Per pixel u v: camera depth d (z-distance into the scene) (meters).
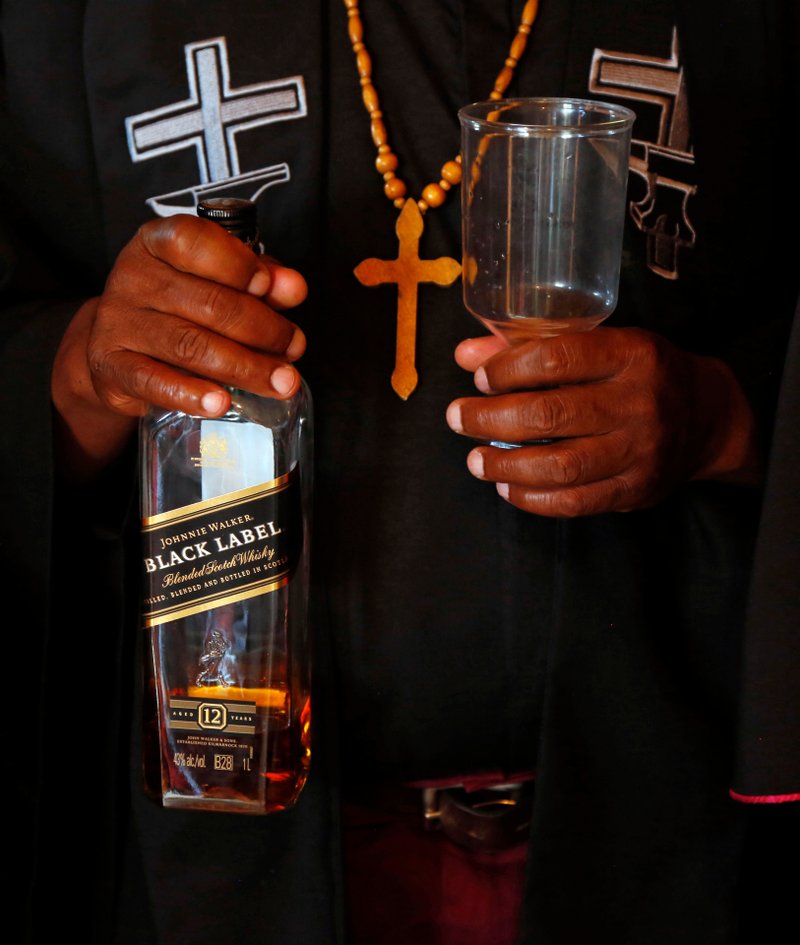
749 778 0.85
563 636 1.05
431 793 1.14
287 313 1.04
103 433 1.01
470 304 0.84
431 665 1.07
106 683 1.12
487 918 1.17
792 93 1.06
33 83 1.04
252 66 1.01
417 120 1.02
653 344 0.86
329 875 1.07
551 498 0.87
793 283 1.10
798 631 0.83
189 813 1.07
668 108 1.04
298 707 0.89
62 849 1.17
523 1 1.03
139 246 0.81
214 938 1.09
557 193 0.78
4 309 1.04
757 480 1.03
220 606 0.84
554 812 1.07
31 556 1.03
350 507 1.05
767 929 1.49
